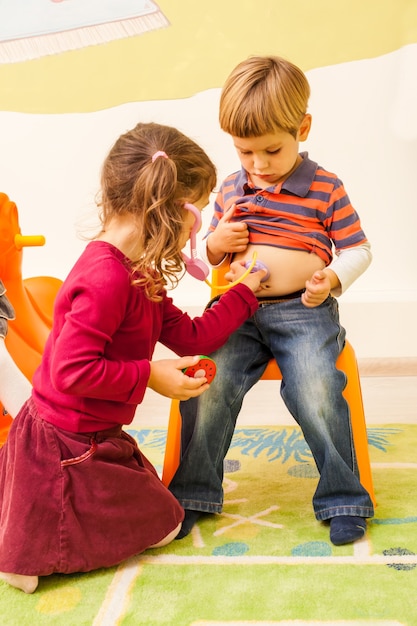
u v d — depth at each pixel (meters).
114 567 0.91
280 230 1.12
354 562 0.90
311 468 1.26
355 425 1.08
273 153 1.05
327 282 1.04
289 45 1.92
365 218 1.99
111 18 1.94
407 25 1.89
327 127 1.96
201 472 1.05
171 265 0.90
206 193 0.94
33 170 2.04
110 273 0.86
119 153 0.91
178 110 1.98
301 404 1.04
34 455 0.88
